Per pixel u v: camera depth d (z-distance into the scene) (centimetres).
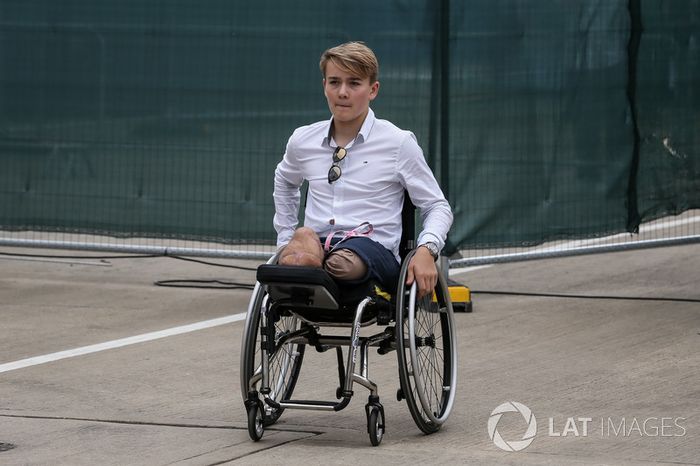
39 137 1755
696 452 980
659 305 1656
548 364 1313
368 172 1052
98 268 1978
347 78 1038
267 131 1695
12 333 1484
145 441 1027
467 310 1619
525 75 1667
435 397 1155
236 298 1738
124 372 1293
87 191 1750
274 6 1677
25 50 1745
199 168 1717
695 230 2236
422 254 1024
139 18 1711
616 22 1689
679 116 1733
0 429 1067
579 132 1688
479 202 1666
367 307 1027
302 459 966
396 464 950
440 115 1650
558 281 1875
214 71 1700
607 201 1706
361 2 1658
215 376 1277
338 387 1171
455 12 1647
